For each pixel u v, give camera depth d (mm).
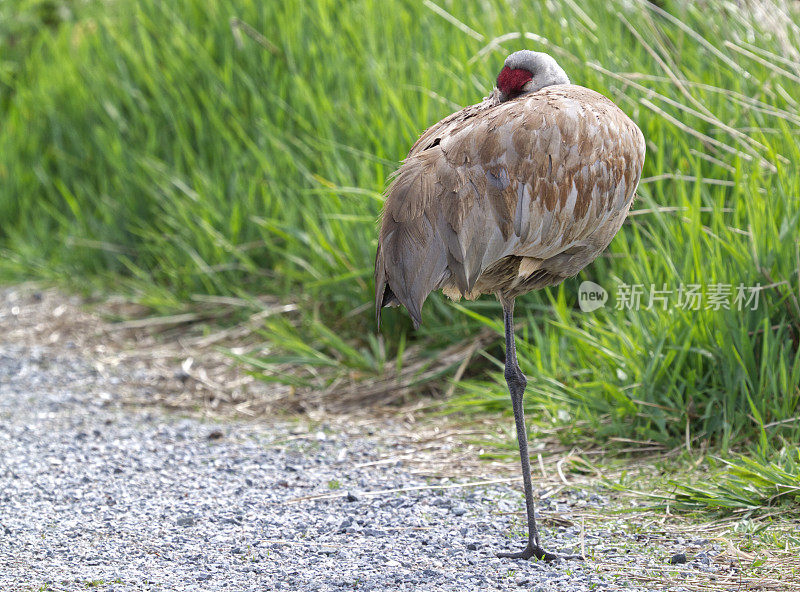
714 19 12922
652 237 10578
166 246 14594
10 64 19266
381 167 12234
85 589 6777
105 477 9211
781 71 10828
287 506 8477
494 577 6918
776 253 9711
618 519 7988
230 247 13641
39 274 15695
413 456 9625
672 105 11328
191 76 15711
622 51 12633
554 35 12773
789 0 12867
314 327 12312
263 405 11297
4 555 7414
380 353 11688
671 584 6754
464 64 12656
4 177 16922
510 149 6789
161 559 7344
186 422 10789
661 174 11031
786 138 10641
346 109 13594
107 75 16531
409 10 14930
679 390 9484
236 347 12922
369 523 8031
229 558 7348
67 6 20344
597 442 9516
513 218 6762
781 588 6625
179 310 13891
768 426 8883
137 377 12234
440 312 12000
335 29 15172
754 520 7723
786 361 9344
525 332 11062
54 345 13398
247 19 15609
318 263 12789
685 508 8086
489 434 10023
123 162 15547
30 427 10609
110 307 14547
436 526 7949
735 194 10266
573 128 6949
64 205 16406
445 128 7359
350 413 10961
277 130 14109
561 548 7422
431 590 6699
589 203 7012
